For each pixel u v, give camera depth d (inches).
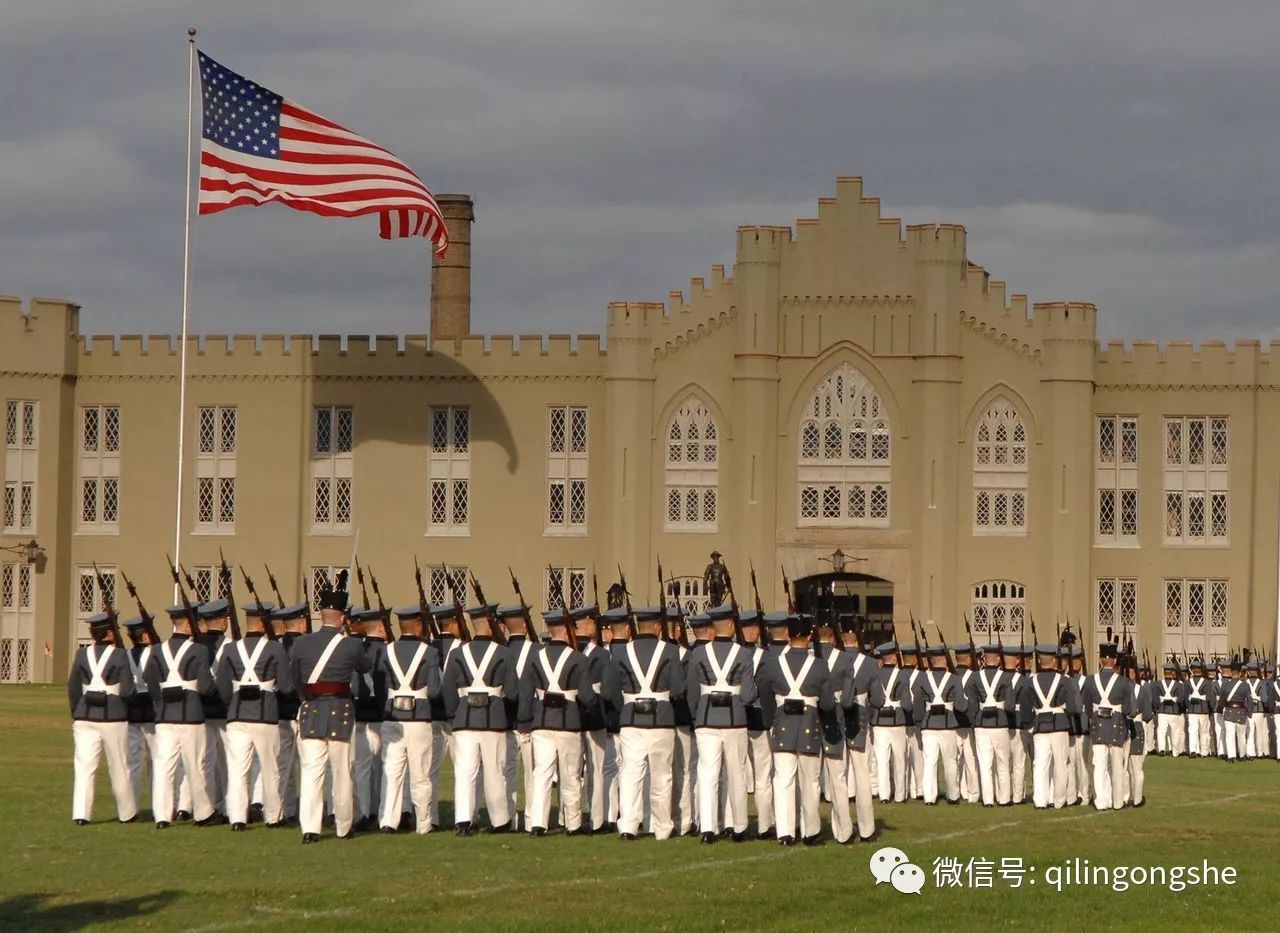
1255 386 2775.6
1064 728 1221.7
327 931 682.2
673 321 2792.8
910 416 2763.3
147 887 781.9
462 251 3117.6
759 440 2763.3
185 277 2164.1
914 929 716.7
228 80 2130.9
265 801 995.3
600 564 2807.6
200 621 1091.3
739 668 947.3
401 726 986.1
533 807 981.8
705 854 900.0
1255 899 803.4
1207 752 1934.1
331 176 2164.1
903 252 2768.2
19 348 2842.0
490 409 2837.1
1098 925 737.6
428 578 2837.1
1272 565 2765.7
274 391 2864.2
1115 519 2800.2
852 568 2755.9
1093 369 2775.6
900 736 1275.8
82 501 2893.7
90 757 1003.3
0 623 2839.6
